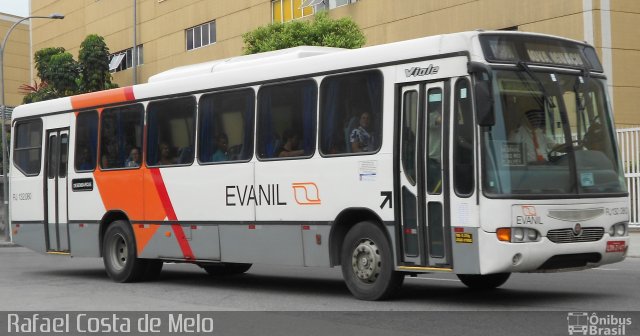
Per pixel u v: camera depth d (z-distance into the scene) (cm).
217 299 1316
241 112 1406
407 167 1162
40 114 1844
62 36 6600
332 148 1257
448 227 1106
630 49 3070
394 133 1173
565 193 1105
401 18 3712
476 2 3381
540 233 1078
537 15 3175
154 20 5503
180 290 1468
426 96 1145
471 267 1081
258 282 1588
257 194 1366
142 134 1598
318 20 3478
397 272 1195
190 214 1488
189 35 5219
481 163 1073
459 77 1106
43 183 1822
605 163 1162
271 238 1342
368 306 1163
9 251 2888
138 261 1619
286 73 1335
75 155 1747
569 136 1131
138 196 1598
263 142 1363
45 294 1430
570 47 1180
